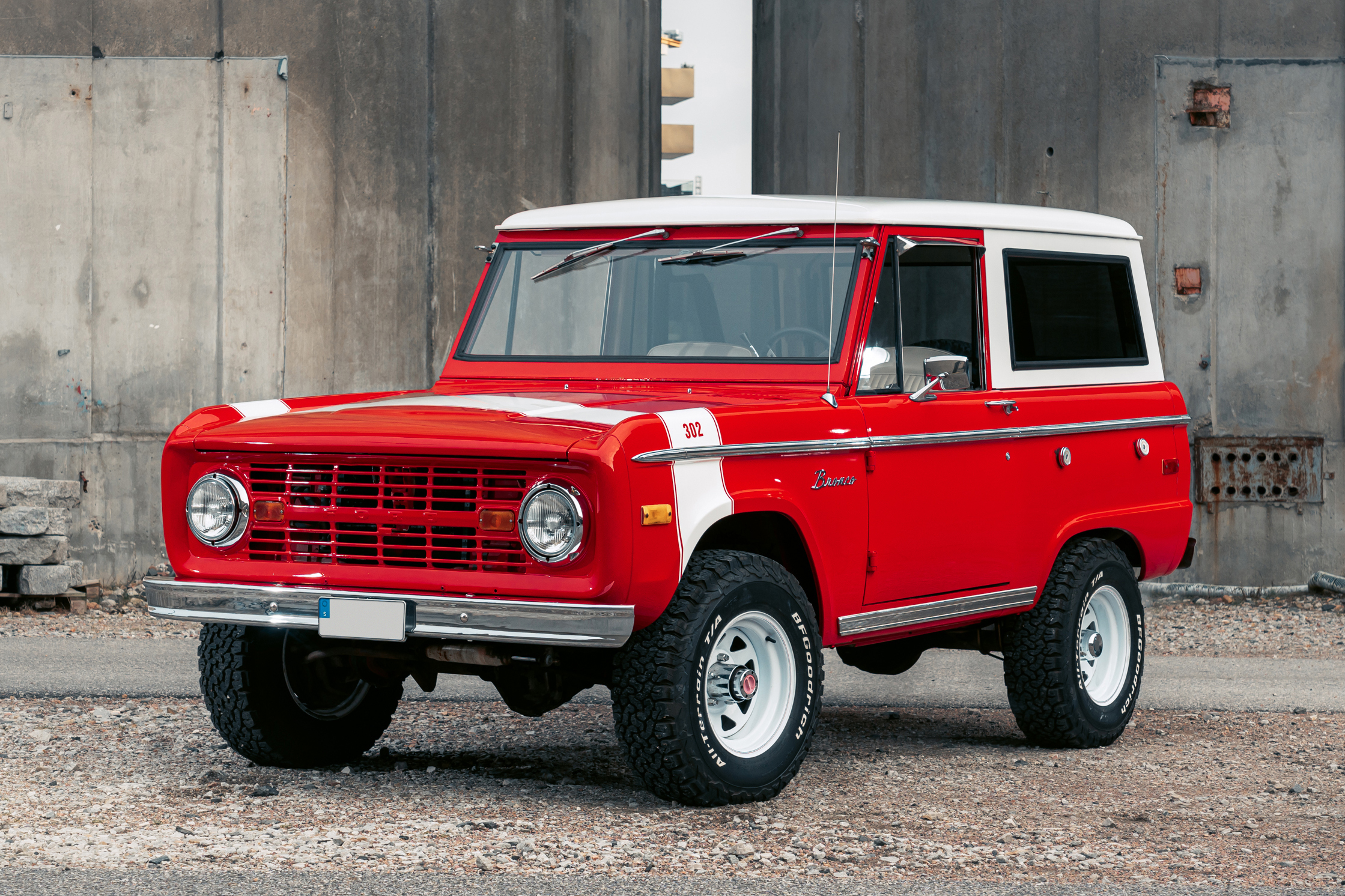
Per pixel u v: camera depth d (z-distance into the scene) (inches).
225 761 271.1
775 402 244.7
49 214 559.2
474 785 255.3
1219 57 593.6
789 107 634.8
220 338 567.5
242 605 235.1
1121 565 313.4
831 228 265.1
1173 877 205.3
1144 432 324.2
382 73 575.2
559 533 216.1
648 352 273.6
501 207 585.9
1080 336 310.7
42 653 402.0
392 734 303.1
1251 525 590.2
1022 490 288.5
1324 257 592.7
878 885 196.7
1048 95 593.9
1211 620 532.1
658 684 224.8
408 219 577.6
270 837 215.6
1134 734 322.7
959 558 274.4
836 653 435.2
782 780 242.4
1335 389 592.7
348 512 231.9
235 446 238.2
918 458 265.1
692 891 191.9
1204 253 593.3
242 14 567.8
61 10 560.7
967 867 208.4
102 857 202.8
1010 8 594.9
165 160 565.0
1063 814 243.3
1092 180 593.3
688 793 230.5
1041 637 297.6
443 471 227.5
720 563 233.0
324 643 248.7
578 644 215.2
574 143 596.7
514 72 586.6
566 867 202.4
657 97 649.0
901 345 266.1
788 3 634.8
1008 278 290.8
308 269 570.9
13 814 227.0
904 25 603.5
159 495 564.1
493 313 289.7
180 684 354.3
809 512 243.4
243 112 567.8
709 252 271.6
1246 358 593.3
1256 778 277.3
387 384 576.7
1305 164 593.9
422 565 229.3
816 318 260.7
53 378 558.6
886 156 606.5
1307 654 458.0
